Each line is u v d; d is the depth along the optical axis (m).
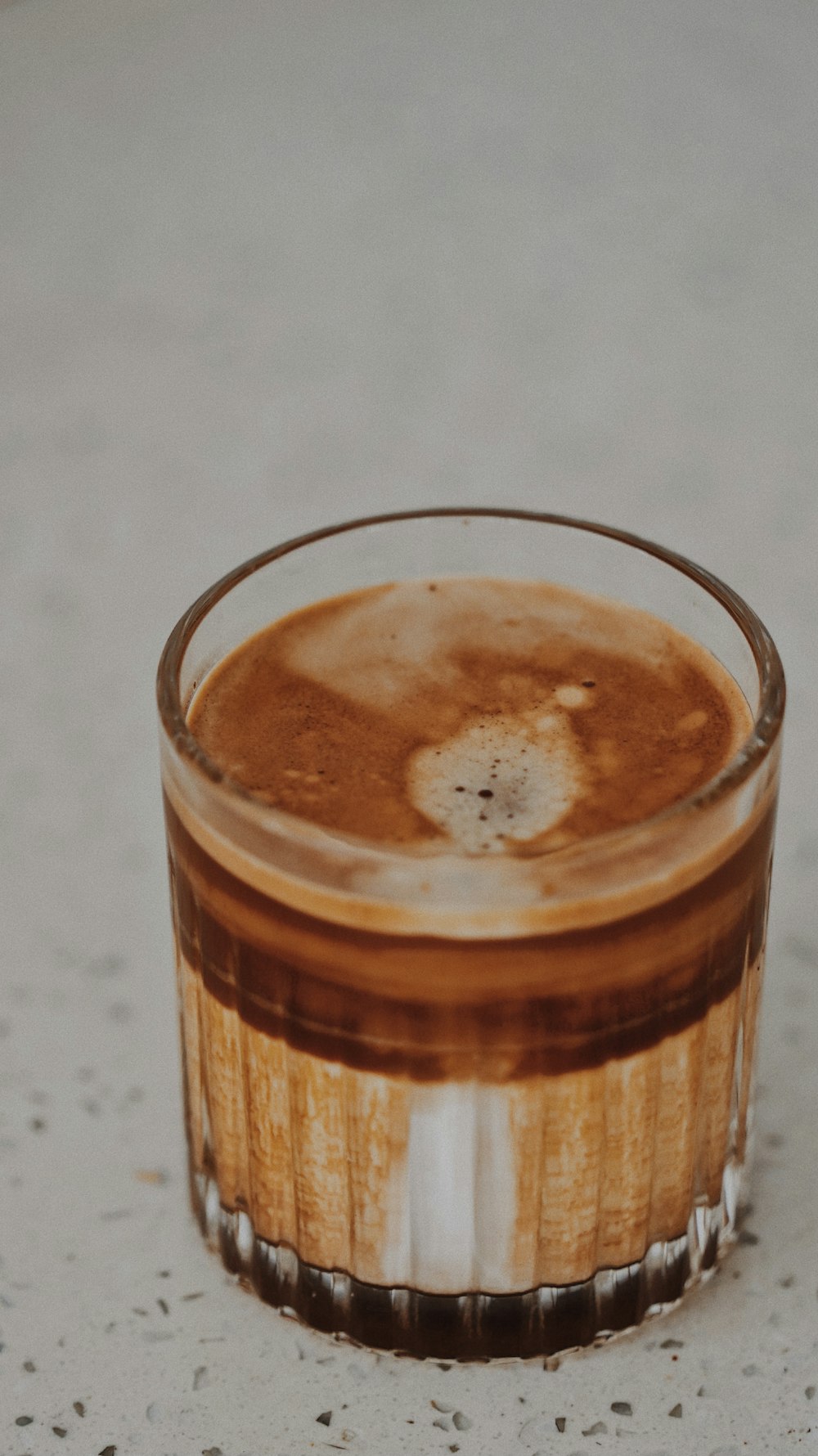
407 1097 0.38
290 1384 0.41
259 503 0.62
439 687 0.41
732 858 0.38
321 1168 0.39
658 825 0.37
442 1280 0.40
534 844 0.38
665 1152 0.40
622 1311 0.41
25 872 0.50
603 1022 0.38
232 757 0.40
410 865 0.36
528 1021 0.37
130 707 0.55
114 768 0.53
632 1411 0.40
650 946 0.37
